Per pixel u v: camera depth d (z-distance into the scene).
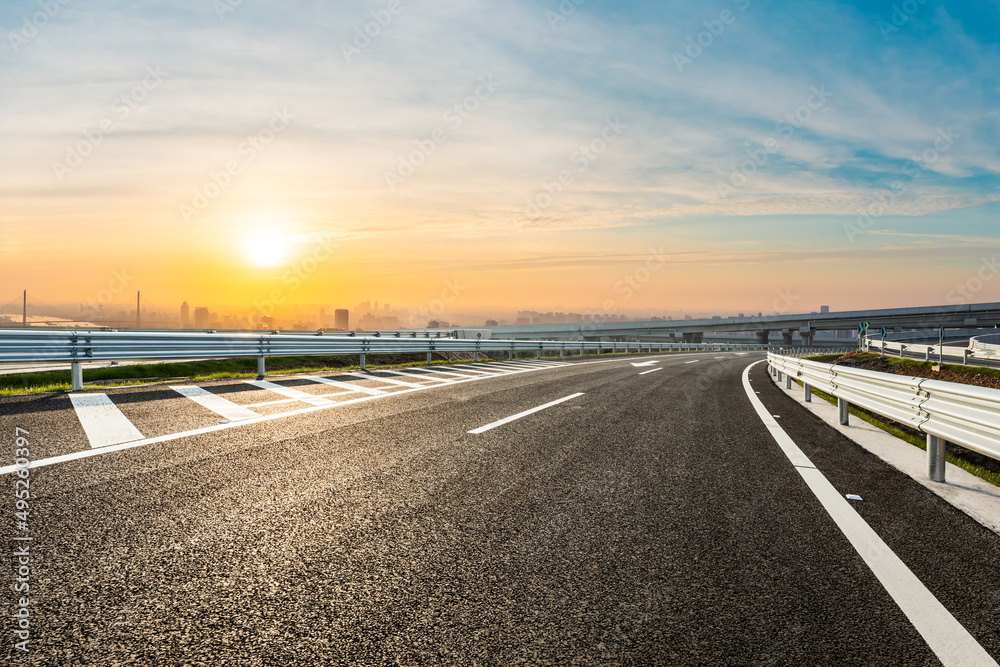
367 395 8.93
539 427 6.59
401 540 3.09
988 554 3.09
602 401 9.12
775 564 2.90
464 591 2.53
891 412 5.73
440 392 9.59
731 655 2.09
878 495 4.18
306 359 19.41
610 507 3.76
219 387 9.40
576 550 3.02
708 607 2.44
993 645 2.20
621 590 2.58
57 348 8.18
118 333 8.98
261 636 2.14
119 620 2.21
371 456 4.95
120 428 5.72
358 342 14.13
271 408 7.34
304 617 2.28
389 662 2.00
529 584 2.61
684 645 2.15
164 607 2.32
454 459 4.93
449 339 18.67
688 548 3.08
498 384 11.23
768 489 4.28
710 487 4.30
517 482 4.29
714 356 35.94
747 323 97.12
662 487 4.27
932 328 89.38
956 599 2.57
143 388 8.97
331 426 6.25
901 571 2.85
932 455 4.70
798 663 2.05
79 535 3.00
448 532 3.23
